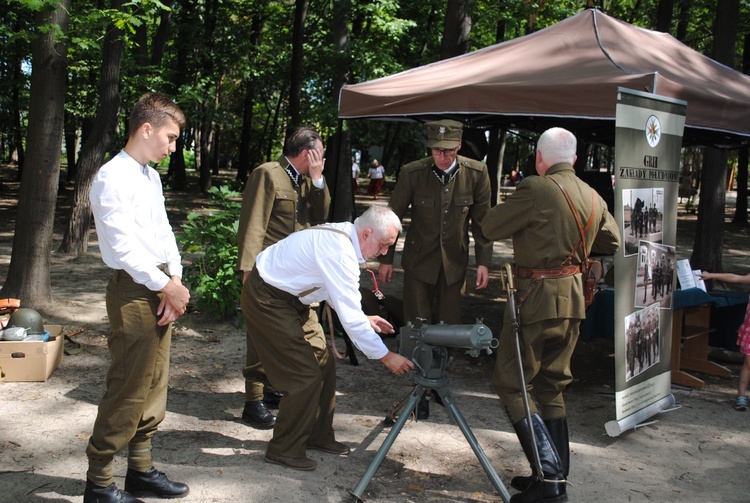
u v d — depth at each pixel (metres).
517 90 4.53
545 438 3.16
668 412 4.62
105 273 8.20
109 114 9.09
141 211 2.72
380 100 5.11
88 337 5.55
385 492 3.29
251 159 32.16
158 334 2.82
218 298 5.96
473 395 4.77
